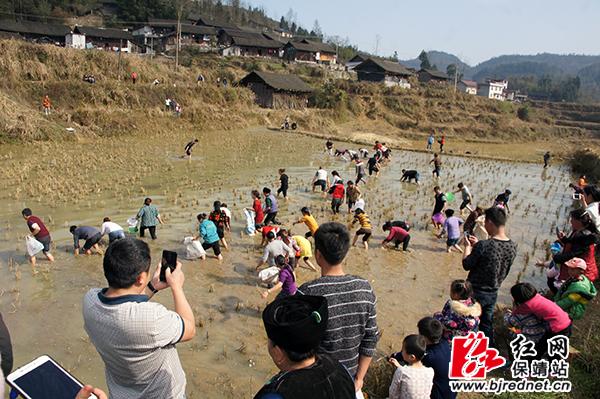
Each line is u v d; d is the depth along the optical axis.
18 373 2.73
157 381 3.07
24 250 11.83
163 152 27.92
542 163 36.84
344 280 3.71
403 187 23.09
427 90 76.25
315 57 90.12
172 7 96.69
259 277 9.94
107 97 37.28
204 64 72.69
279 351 2.54
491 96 119.44
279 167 25.84
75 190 17.73
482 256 6.34
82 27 73.00
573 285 7.05
